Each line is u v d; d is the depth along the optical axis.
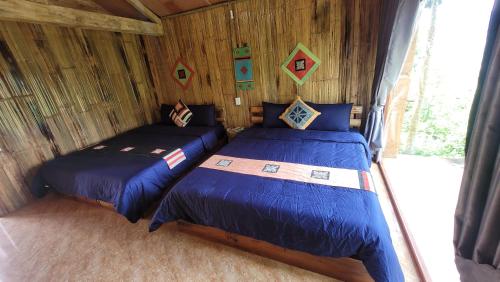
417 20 1.97
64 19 2.30
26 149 2.53
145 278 1.59
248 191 1.62
